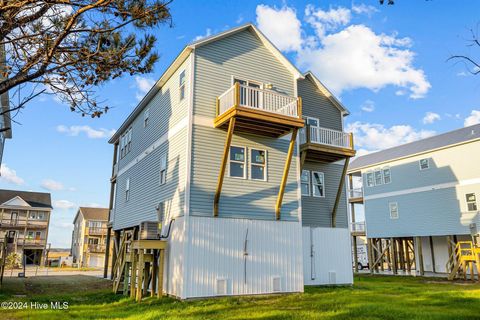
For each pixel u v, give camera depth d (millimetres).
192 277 11820
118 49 6578
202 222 12383
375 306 10688
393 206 29266
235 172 13516
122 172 21125
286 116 13109
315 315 9289
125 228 19031
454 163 25672
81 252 54375
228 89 13648
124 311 10336
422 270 26609
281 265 13562
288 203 14312
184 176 12680
